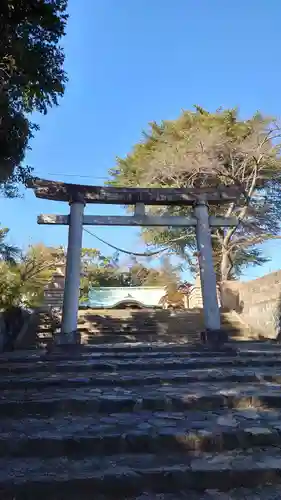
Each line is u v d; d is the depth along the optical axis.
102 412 5.35
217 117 21.66
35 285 15.04
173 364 7.75
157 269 32.12
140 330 14.63
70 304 10.23
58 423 4.90
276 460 3.88
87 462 3.99
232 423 4.69
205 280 10.98
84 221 11.24
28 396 5.79
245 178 21.12
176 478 3.60
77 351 9.56
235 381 6.60
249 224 23.20
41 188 11.07
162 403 5.41
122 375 7.02
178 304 28.09
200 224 11.62
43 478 3.56
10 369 7.54
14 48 5.67
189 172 20.78
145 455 4.14
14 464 3.95
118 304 25.52
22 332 14.93
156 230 25.89
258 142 19.58
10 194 7.29
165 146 22.38
